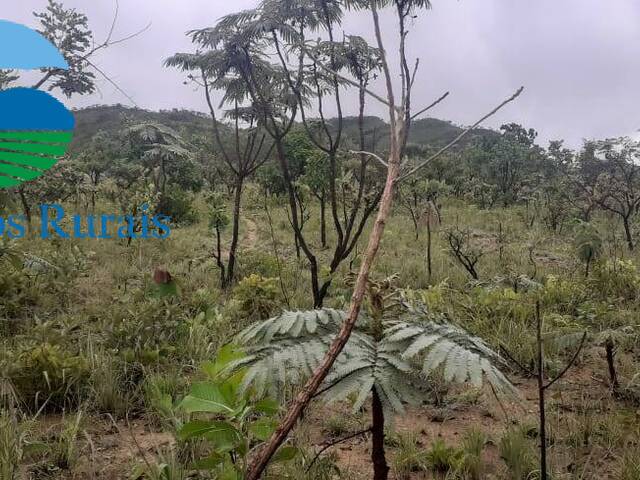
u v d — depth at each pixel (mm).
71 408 3639
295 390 3549
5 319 5168
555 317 4875
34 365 3729
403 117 1359
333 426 3473
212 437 1790
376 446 2195
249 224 14578
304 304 6539
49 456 3037
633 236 12609
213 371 1996
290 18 5625
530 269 8633
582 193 16828
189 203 14641
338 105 5594
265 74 6594
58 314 5672
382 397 1886
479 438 3209
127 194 12141
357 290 1306
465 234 12227
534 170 24391
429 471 3004
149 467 2629
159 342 4688
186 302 6062
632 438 3264
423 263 9266
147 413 3627
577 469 2912
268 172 18188
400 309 2527
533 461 2934
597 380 4281
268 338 2109
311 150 13234
